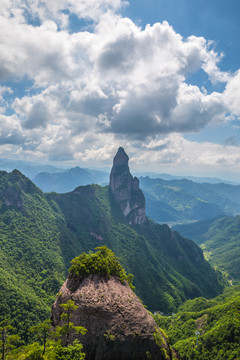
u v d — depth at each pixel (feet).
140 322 155.63
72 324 146.72
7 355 160.35
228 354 319.27
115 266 185.98
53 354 131.34
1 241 622.13
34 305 438.81
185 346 375.66
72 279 176.65
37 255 620.90
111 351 143.23
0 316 397.19
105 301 159.02
